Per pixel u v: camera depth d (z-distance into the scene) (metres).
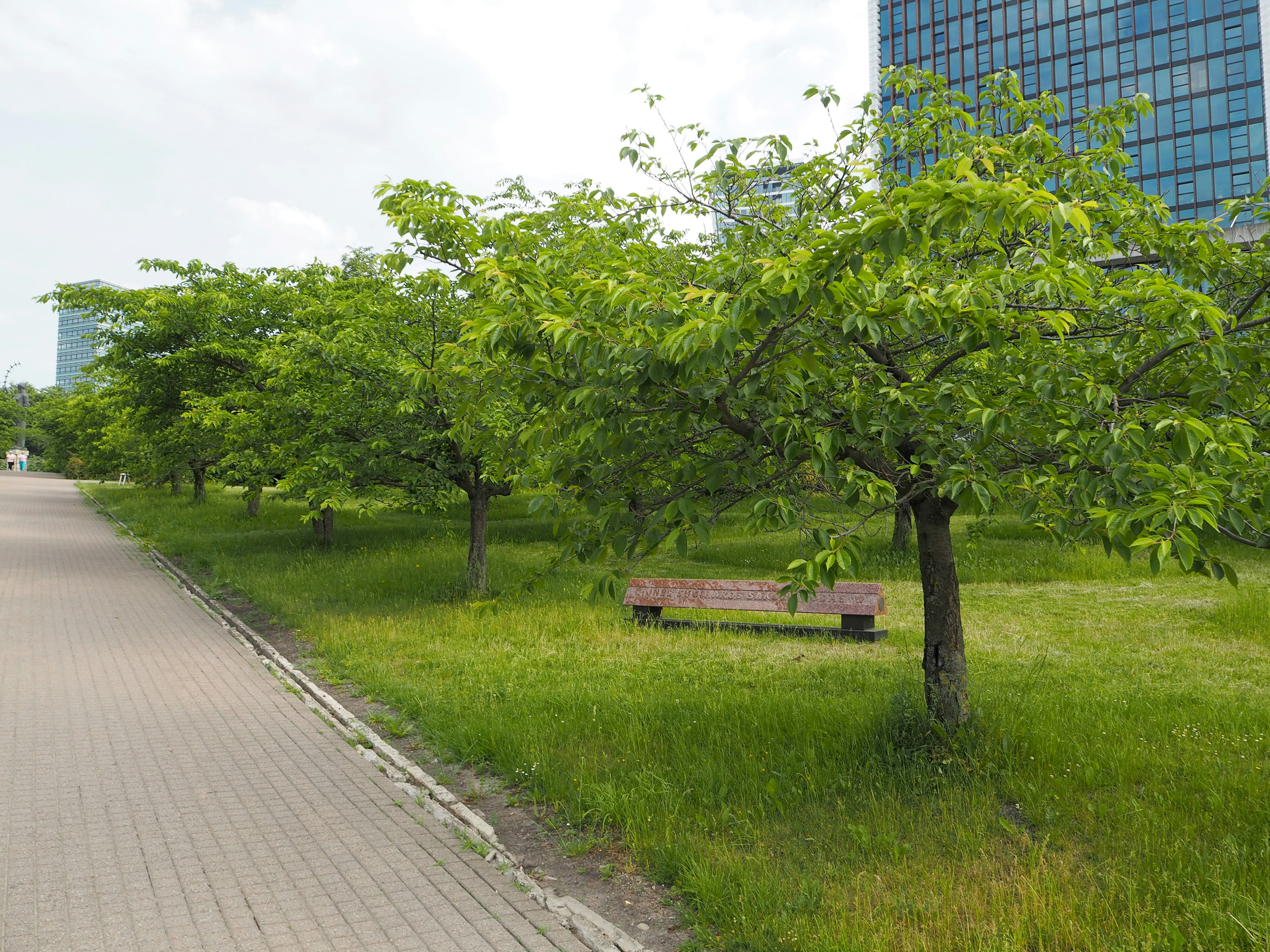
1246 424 4.15
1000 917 3.87
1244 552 18.20
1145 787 5.37
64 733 6.91
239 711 7.71
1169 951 3.59
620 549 4.75
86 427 43.53
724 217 6.66
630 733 6.44
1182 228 5.52
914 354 5.98
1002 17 65.06
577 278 5.16
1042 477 4.73
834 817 5.05
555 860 4.78
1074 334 5.24
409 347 12.34
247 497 20.72
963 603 13.30
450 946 3.81
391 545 19.56
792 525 4.39
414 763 6.38
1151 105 5.98
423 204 5.28
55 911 4.05
